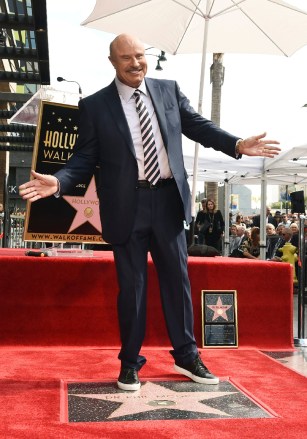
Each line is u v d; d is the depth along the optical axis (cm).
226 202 1625
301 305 511
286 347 450
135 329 324
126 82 321
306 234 534
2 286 421
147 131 322
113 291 431
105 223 327
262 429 251
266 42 629
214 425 256
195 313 441
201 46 644
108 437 238
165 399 299
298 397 305
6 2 643
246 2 591
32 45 788
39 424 254
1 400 291
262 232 1259
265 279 451
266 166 1231
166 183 329
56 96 493
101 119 323
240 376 352
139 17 629
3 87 1606
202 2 620
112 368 368
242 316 448
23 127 1051
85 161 328
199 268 441
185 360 337
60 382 330
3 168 2041
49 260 425
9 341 421
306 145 1068
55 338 425
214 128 334
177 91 342
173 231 329
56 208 459
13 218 924
